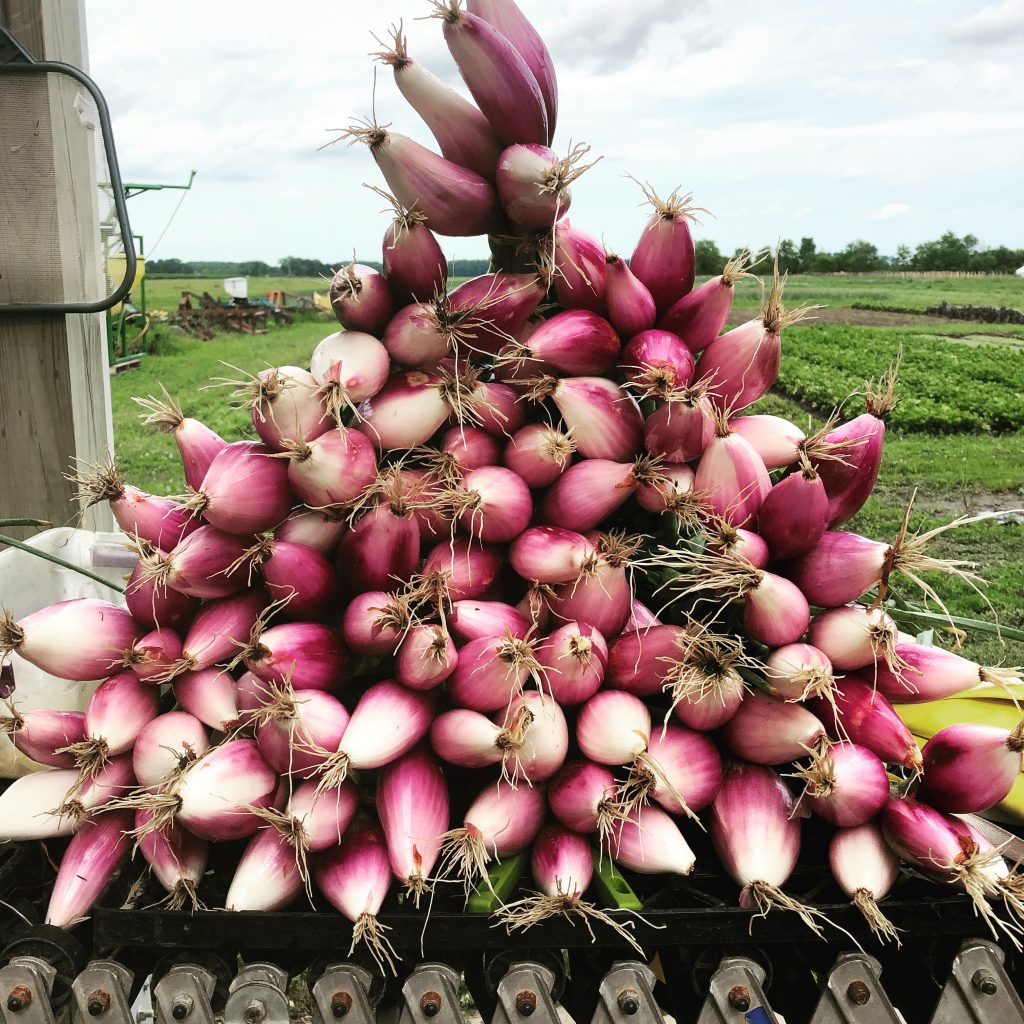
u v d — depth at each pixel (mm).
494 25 1217
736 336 1197
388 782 1053
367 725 1010
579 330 1153
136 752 1091
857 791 1007
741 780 1083
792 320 1198
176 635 1145
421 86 1134
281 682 1041
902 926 1047
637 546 1136
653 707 1146
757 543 1067
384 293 1157
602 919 1016
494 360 1205
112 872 1125
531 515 1134
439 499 1100
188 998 1022
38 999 1017
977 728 1055
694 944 1030
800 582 1101
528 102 1131
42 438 2100
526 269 1254
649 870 1058
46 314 2041
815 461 1158
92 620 1140
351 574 1088
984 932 1062
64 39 1989
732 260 1182
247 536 1109
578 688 1063
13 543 1267
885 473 5129
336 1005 997
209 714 1100
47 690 1469
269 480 1078
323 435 1076
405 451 1177
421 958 1089
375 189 1144
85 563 1792
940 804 1065
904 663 1087
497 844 1047
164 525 1184
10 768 1382
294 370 1091
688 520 1116
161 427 1210
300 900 1094
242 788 1022
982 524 4289
